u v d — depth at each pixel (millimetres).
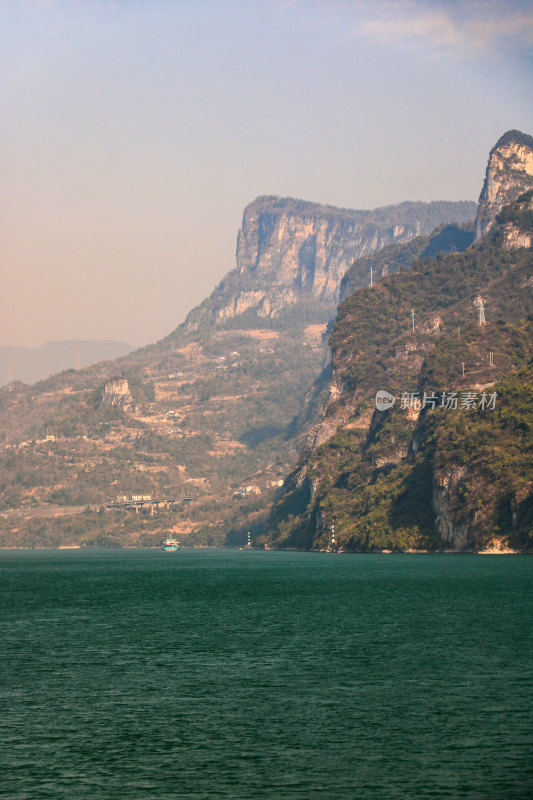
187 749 69625
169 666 100812
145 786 62062
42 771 65000
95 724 76500
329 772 64375
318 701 83438
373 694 85875
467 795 60000
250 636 122312
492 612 143625
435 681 91000
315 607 156750
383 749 69125
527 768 64812
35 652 111000
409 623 132500
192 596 184250
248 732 73875
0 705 82938
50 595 191375
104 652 110500
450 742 70562
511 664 99062
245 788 61531
